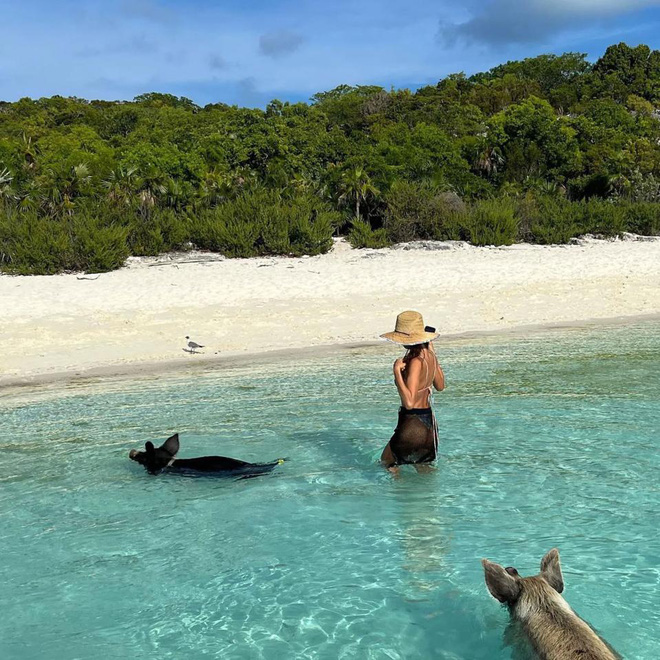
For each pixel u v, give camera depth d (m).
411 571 4.45
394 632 3.78
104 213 34.03
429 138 63.25
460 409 8.55
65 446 7.73
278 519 5.39
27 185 40.97
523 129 66.69
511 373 10.78
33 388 11.37
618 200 49.75
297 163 66.25
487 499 5.62
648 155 70.88
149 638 3.82
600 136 77.56
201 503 5.83
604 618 3.77
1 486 6.45
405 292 20.38
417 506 5.53
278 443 7.45
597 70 135.00
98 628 3.94
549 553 3.75
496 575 3.64
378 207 40.91
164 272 26.77
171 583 4.45
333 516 5.40
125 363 13.20
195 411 9.18
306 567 4.58
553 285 21.17
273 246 32.16
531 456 6.68
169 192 39.75
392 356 13.00
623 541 4.75
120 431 8.31
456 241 34.66
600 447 6.90
